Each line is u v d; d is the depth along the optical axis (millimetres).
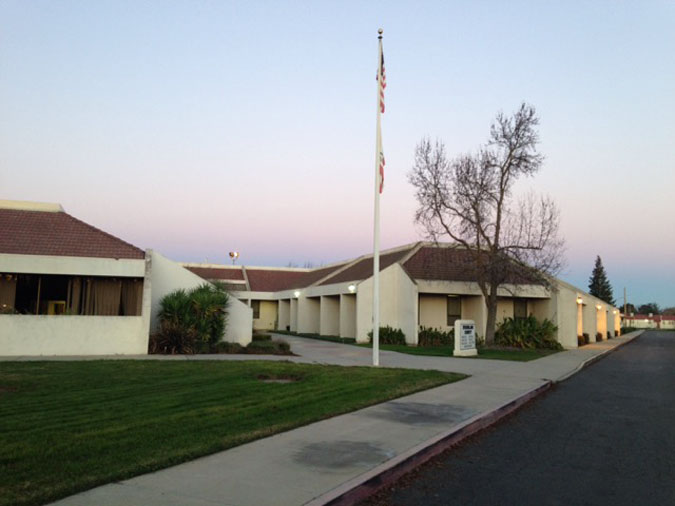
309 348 25656
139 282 20828
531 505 5758
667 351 34094
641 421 10672
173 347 20625
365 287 30547
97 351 19656
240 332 23953
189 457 6598
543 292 32188
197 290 22859
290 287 45031
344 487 5715
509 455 7855
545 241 27922
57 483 5453
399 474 6695
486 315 31328
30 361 16688
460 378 15203
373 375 14766
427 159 27672
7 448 6691
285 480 5910
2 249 19641
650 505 5816
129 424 8148
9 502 4891
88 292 20344
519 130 27266
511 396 12484
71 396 10703
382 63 18734
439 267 32312
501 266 26953
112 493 5324
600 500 5953
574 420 10672
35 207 22422
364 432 8352
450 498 5930
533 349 28562
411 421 9312
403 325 30109
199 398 10602
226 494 5410
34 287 20297
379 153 18469
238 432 7910
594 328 43344
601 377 18453
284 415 9312
